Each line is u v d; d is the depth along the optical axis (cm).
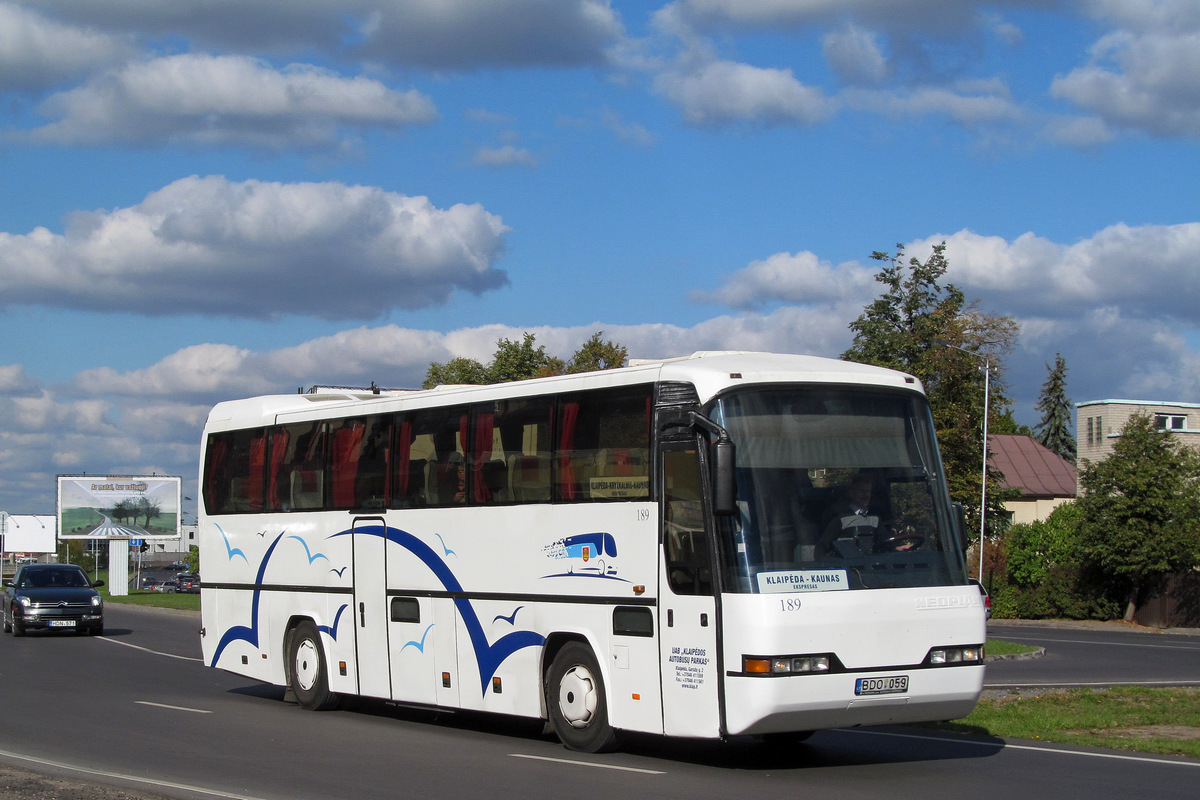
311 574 1633
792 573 1054
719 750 1257
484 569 1352
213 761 1179
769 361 1174
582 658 1227
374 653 1517
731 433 1092
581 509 1234
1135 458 4412
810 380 1134
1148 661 2538
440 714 1608
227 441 1831
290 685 1672
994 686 1872
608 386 1222
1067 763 1156
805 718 1039
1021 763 1158
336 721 1523
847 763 1166
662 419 1152
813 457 1107
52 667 2286
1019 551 4875
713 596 1068
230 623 1789
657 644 1130
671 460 1134
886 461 1138
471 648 1366
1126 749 1251
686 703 1094
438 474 1436
